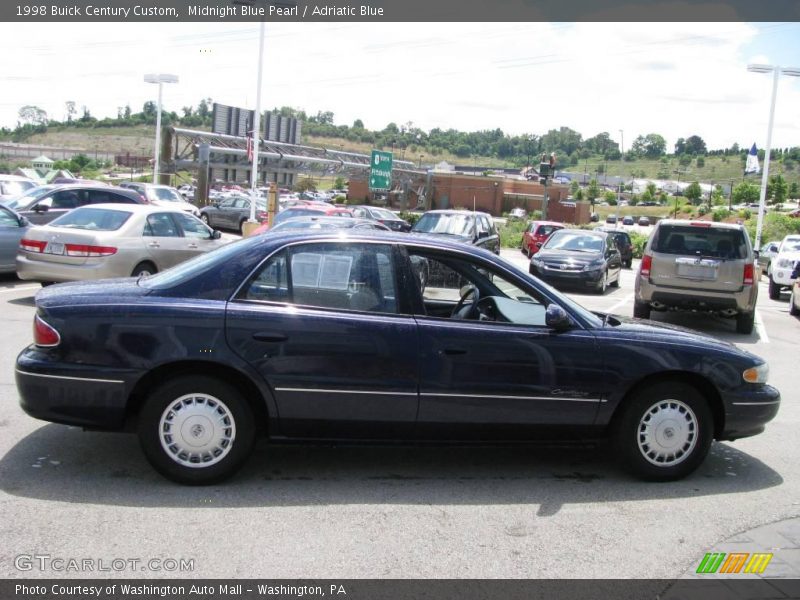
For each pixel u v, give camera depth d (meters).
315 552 3.97
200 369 4.72
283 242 4.92
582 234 20.02
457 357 4.88
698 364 5.18
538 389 4.97
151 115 158.12
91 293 4.84
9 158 91.69
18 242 13.07
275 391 4.70
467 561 3.95
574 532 4.38
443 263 5.15
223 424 4.72
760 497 5.07
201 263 4.97
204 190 40.12
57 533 4.04
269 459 5.33
